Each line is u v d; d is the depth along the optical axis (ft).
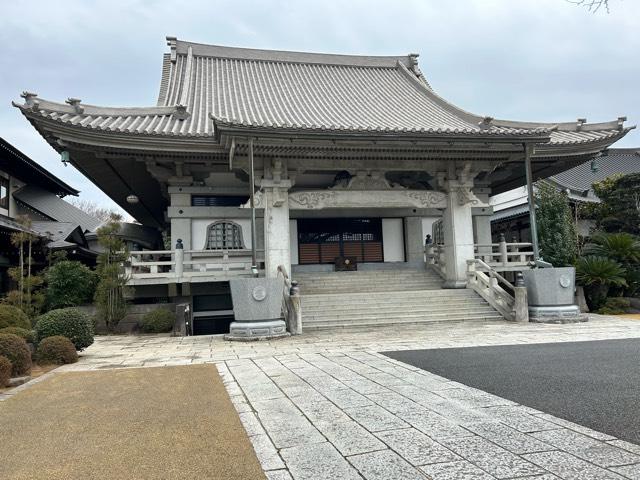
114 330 49.70
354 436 14.89
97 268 50.72
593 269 56.44
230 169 54.34
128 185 66.28
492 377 22.63
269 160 51.65
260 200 51.21
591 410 16.75
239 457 13.46
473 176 57.88
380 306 51.03
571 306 48.08
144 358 32.40
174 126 55.31
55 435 15.83
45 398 21.15
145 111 57.00
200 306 59.06
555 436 14.23
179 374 26.09
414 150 51.96
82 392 22.20
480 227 71.92
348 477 11.84
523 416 16.33
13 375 25.71
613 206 76.54
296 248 70.90
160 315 49.88
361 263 72.02
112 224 50.75
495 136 49.39
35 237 59.88
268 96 75.97
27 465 13.23
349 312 49.57
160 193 71.67
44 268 60.64
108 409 18.99
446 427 15.43
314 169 54.34
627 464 12.02
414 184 70.69
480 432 14.83
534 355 28.22
